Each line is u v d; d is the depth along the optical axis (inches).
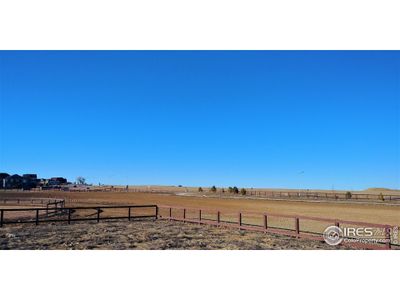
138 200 2455.7
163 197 2965.1
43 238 616.7
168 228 767.7
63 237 628.7
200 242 589.3
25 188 4480.8
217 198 2817.4
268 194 3400.6
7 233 667.4
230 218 1095.6
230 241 599.8
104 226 797.2
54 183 5689.0
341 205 1930.4
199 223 847.1
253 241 596.7
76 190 4190.5
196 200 2485.2
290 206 1834.4
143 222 893.2
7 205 1950.1
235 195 3326.8
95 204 1999.3
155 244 571.2
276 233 667.4
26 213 1277.1
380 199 2544.3
